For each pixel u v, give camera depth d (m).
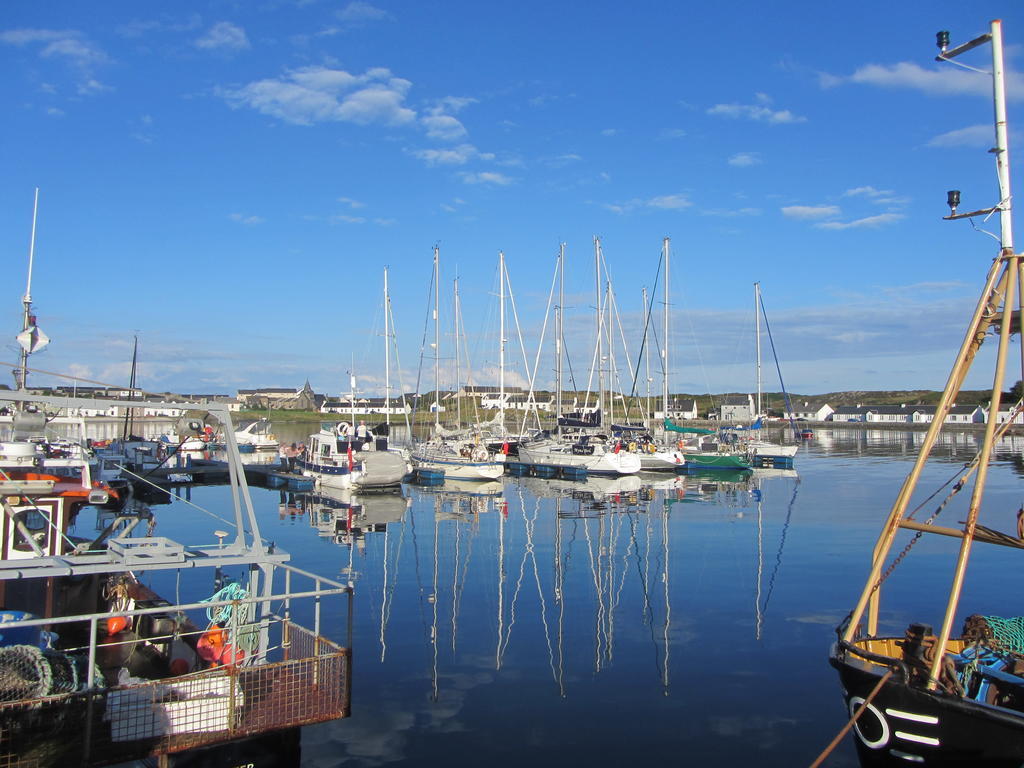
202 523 34.25
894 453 79.69
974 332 10.93
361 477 46.34
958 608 19.48
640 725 12.81
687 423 120.19
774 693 14.18
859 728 10.42
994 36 10.82
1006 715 9.04
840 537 30.42
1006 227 10.71
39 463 13.88
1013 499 40.59
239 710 9.59
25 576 9.02
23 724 8.42
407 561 26.09
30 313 17.28
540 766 11.37
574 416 66.69
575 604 20.41
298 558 26.59
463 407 85.56
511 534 31.73
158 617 12.73
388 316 65.31
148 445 57.56
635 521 35.16
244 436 82.25
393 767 11.36
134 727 9.03
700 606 20.14
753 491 47.19
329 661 10.16
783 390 74.50
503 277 67.94
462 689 14.38
